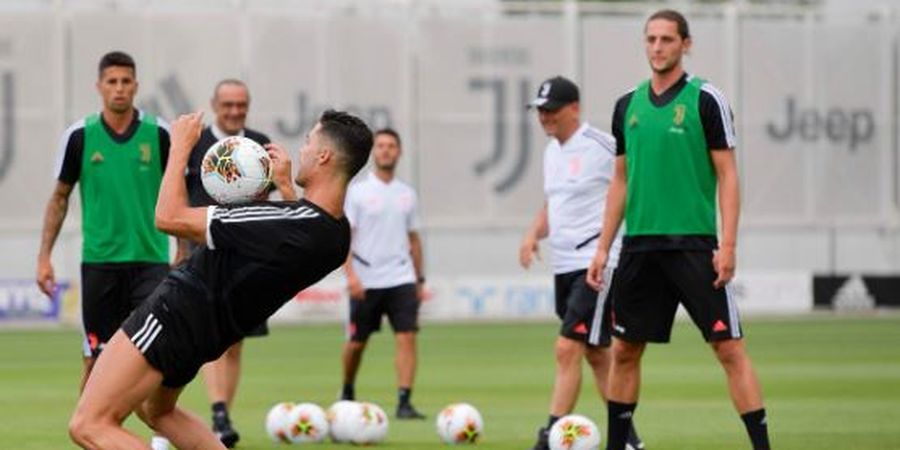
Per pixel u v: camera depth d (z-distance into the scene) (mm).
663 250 38594
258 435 50531
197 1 138250
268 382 71688
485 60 140500
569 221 46750
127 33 133375
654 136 38469
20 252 131000
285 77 136500
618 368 40375
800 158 146000
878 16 147250
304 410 47969
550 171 47469
